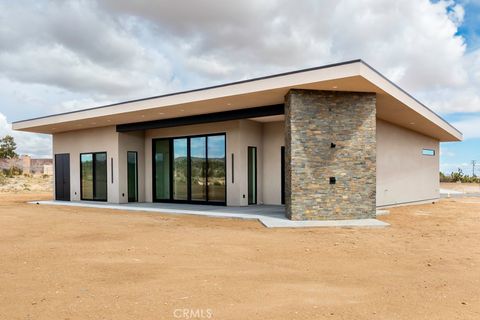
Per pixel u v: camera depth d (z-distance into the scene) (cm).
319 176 1000
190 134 1541
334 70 881
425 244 732
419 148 1734
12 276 490
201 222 1039
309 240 763
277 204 1468
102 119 1473
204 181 1506
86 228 927
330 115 1006
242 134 1405
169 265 550
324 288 440
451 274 510
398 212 1345
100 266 543
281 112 1180
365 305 380
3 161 3803
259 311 360
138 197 1664
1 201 1875
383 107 1196
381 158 1445
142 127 1528
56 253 634
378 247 697
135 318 342
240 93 1028
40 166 4053
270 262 574
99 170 1711
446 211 1398
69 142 1839
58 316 348
